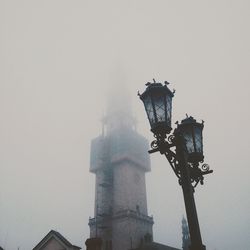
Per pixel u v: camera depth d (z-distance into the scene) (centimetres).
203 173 580
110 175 6006
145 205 5978
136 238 5159
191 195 460
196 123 587
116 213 5434
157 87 515
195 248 413
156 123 496
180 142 496
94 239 1184
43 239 1816
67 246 1705
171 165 484
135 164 6169
